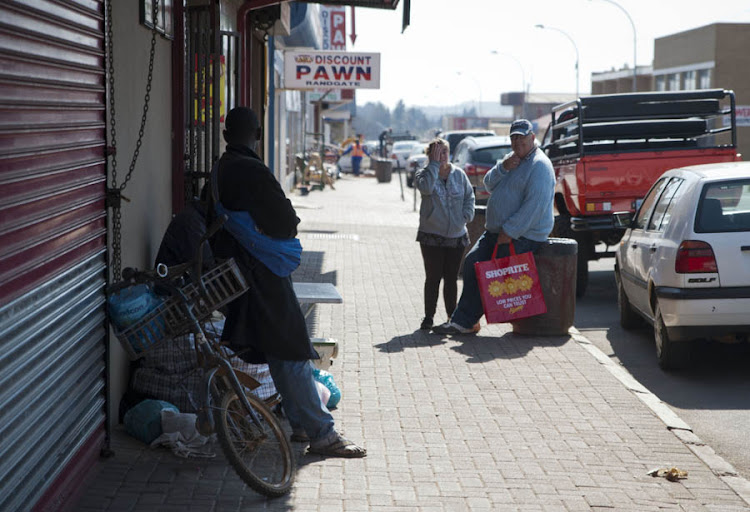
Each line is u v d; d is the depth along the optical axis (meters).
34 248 4.03
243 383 5.31
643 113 13.55
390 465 5.56
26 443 3.94
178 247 6.09
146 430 5.63
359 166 52.41
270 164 19.55
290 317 5.33
